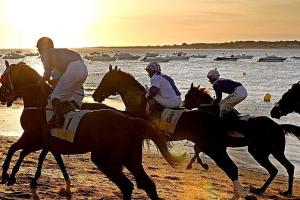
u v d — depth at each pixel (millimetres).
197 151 13125
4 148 15734
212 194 10070
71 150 7547
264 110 30812
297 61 139250
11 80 8445
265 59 132375
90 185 9719
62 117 7590
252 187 11203
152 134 7168
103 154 7047
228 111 10414
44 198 8211
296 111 11242
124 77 10305
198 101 11461
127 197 6988
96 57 138125
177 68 99625
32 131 8266
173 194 9711
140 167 7137
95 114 7336
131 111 10047
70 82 7746
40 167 8844
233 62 133625
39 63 119125
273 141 10500
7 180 8586
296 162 16047
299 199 10477
